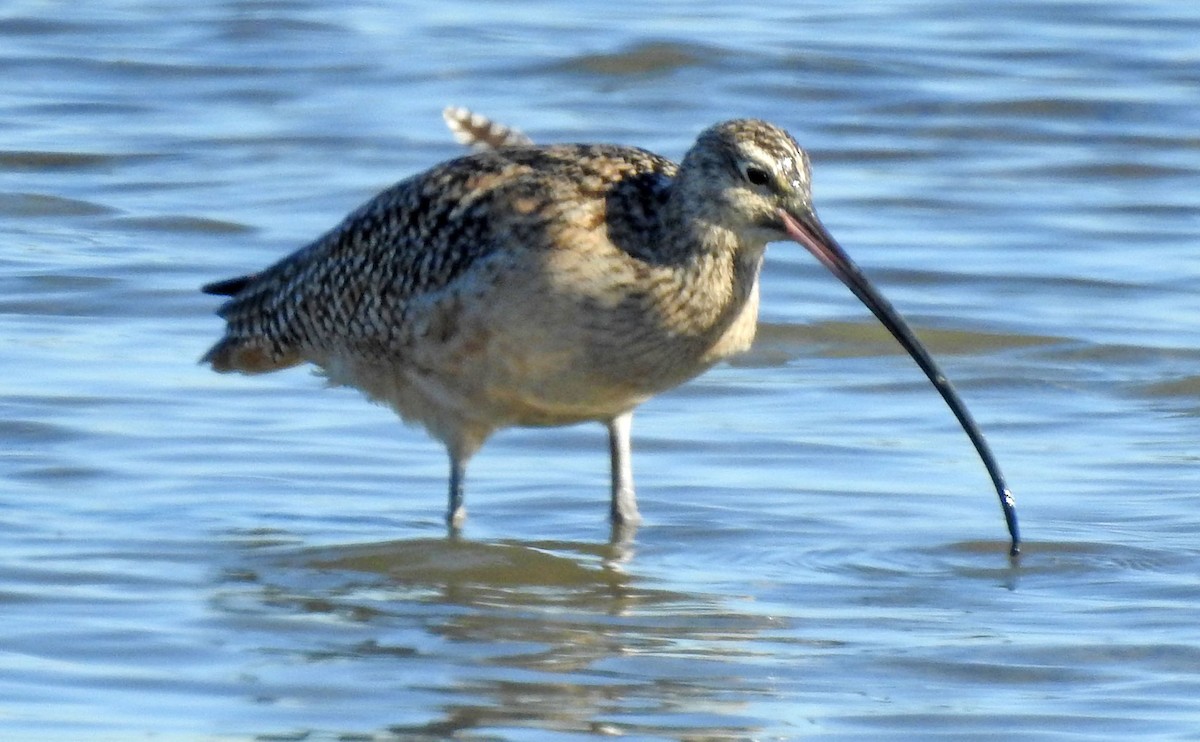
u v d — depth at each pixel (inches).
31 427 592.1
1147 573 500.7
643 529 536.4
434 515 547.5
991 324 708.7
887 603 481.4
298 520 537.6
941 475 576.4
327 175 846.5
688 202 492.1
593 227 495.5
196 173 848.3
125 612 464.1
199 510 540.1
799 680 432.1
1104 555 513.3
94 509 537.3
